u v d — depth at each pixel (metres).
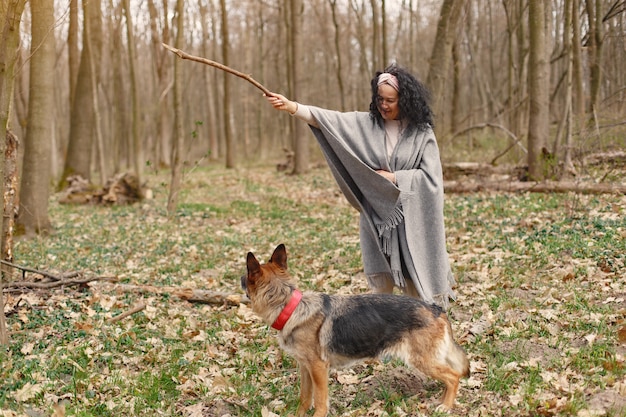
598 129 12.54
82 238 11.45
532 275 7.02
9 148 7.50
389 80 4.75
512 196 11.98
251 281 4.34
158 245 10.54
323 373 4.22
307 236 10.86
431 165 4.88
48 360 5.27
